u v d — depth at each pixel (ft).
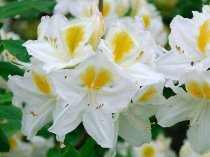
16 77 1.26
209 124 1.28
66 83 1.18
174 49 1.26
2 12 1.50
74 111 1.18
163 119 1.28
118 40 1.19
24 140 1.97
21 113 1.45
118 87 1.19
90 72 1.18
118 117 1.25
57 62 1.19
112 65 1.18
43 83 1.23
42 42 1.21
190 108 1.28
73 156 1.29
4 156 1.86
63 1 1.84
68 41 1.20
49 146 1.99
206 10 1.29
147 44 1.21
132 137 1.31
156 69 1.24
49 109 1.26
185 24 1.28
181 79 1.24
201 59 1.27
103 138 1.17
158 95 1.25
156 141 2.12
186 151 1.80
